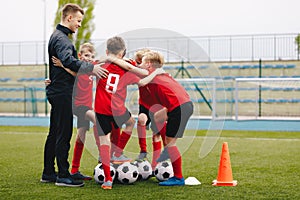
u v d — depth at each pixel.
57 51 5.48
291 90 23.84
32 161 7.82
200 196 5.03
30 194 5.15
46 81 5.80
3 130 15.02
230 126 16.22
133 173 5.68
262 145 10.48
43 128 15.88
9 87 27.50
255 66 24.83
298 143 10.88
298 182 5.85
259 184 5.71
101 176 5.66
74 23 5.67
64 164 5.64
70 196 5.04
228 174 5.69
